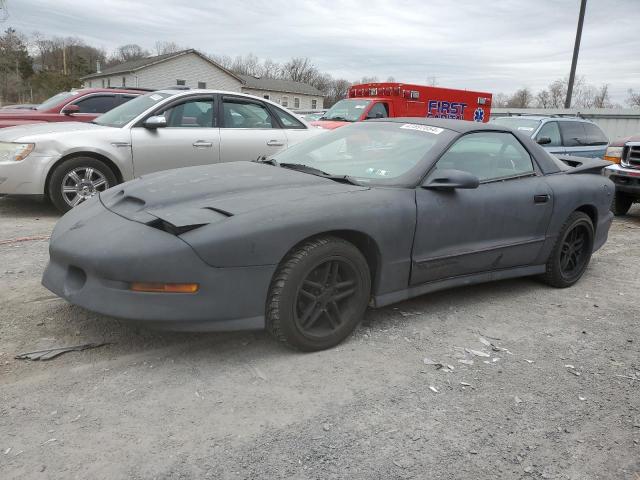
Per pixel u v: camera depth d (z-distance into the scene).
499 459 2.47
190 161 7.20
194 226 2.93
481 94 15.28
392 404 2.85
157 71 46.56
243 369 3.10
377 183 3.74
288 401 2.82
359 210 3.37
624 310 4.47
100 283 2.94
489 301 4.47
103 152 6.65
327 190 3.51
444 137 4.06
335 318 3.43
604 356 3.58
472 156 4.18
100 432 2.48
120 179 6.89
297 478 2.27
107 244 2.95
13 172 6.40
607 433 2.72
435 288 3.94
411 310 4.14
